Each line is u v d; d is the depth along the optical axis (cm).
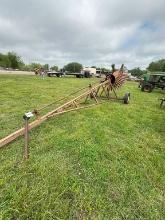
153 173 349
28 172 321
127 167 360
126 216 253
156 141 496
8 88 1351
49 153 387
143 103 1077
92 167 346
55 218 240
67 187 290
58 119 608
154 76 1820
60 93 1232
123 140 483
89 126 550
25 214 240
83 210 256
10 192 271
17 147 406
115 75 993
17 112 694
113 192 293
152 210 266
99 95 1083
